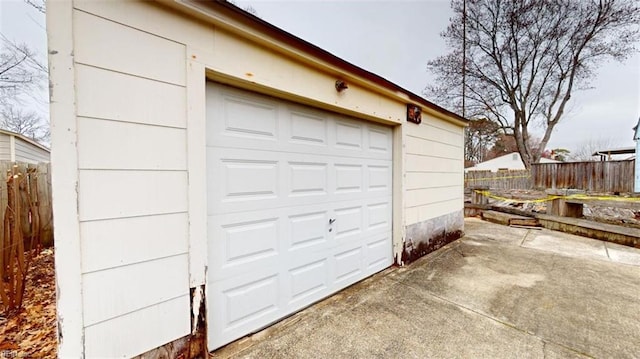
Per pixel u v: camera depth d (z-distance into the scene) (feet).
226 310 6.69
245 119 7.04
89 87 4.48
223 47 6.13
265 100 7.48
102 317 4.70
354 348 6.53
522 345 6.63
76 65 4.35
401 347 6.57
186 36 5.56
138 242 5.06
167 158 5.38
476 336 7.01
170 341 5.49
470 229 20.44
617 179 31.94
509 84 49.88
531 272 11.59
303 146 8.52
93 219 4.58
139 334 5.10
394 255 12.45
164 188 5.35
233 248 6.82
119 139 4.81
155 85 5.19
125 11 4.80
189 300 5.72
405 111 12.29
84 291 4.51
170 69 5.37
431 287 10.11
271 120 7.64
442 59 49.60
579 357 6.19
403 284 10.41
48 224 14.19
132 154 4.96
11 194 8.74
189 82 5.61
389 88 10.80
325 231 9.31
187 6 5.38
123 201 4.87
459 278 10.98
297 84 7.75
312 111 8.79
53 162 4.22
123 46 4.80
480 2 45.24
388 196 12.19
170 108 5.39
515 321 7.73
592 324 7.55
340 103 9.12
